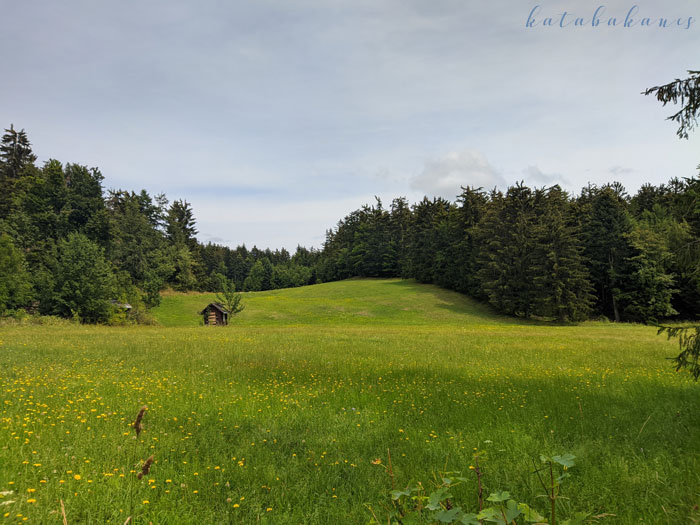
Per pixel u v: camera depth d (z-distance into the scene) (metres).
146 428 6.34
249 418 7.21
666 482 4.43
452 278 68.75
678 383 10.35
